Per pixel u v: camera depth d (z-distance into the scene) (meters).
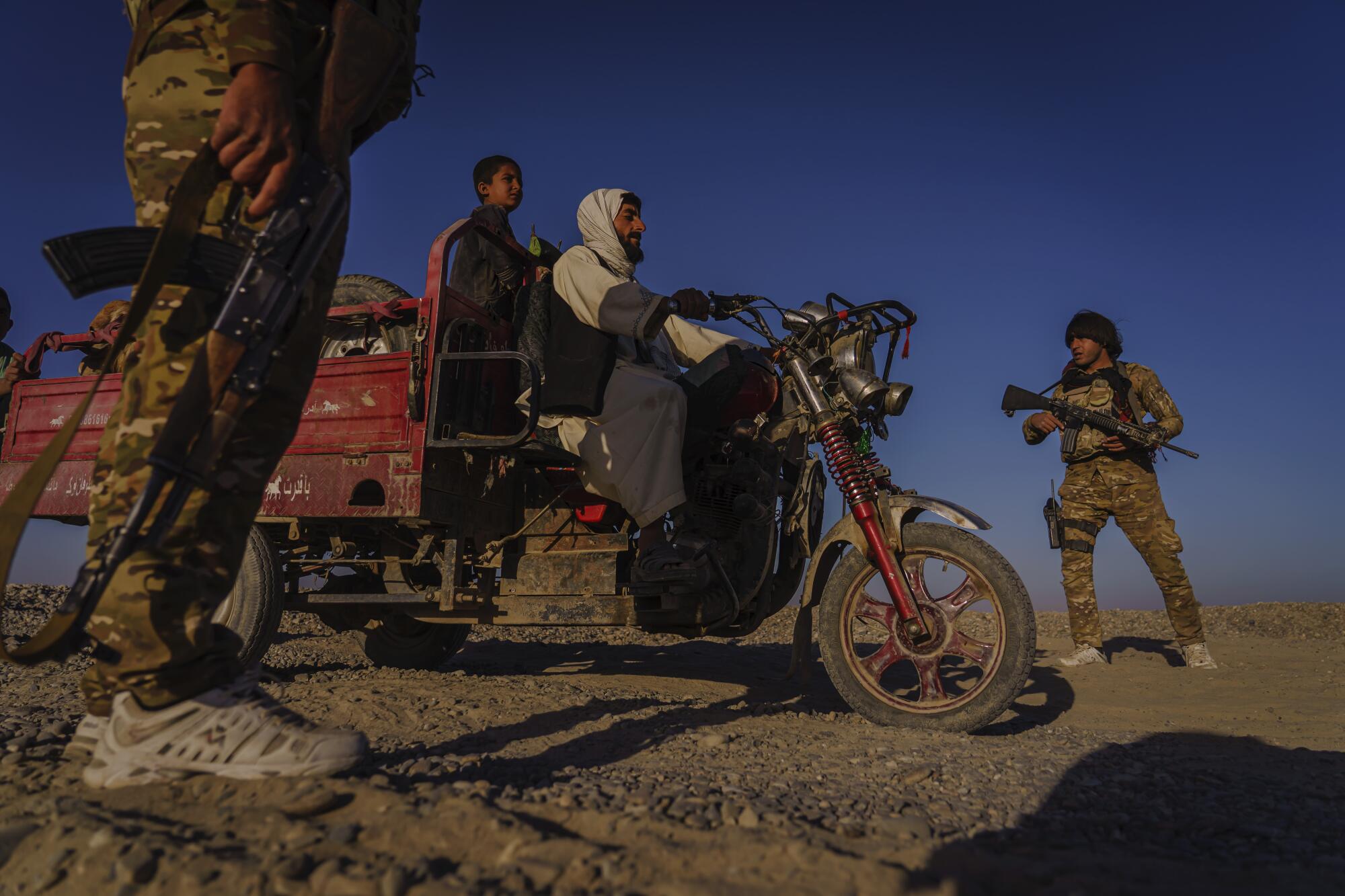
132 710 1.61
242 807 1.50
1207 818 1.83
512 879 1.21
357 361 3.61
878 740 2.80
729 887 1.20
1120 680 4.88
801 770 2.23
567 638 7.09
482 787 1.73
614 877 1.24
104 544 1.45
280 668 4.41
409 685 3.52
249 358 1.55
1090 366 5.86
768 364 3.86
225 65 1.66
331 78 1.69
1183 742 2.99
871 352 3.40
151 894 1.18
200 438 1.51
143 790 1.59
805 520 3.62
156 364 1.59
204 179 1.50
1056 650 6.49
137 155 1.68
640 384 3.56
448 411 3.52
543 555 3.77
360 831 1.40
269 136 1.54
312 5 1.73
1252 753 2.72
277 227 1.58
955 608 3.13
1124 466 5.59
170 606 1.59
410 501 3.41
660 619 3.61
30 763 1.85
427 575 4.18
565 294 3.56
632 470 3.47
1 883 1.27
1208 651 5.80
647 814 1.60
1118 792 2.09
